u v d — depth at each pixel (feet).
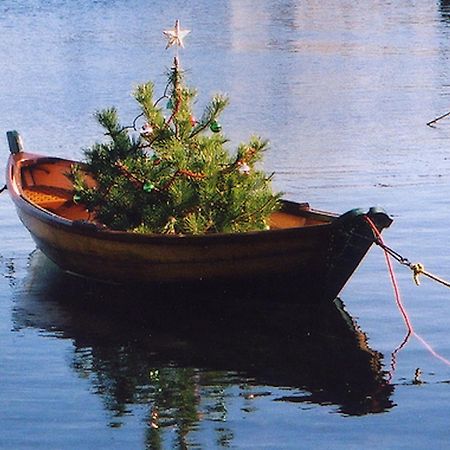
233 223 86.99
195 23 322.34
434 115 175.22
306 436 65.05
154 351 79.25
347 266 84.38
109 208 89.61
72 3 381.60
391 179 132.36
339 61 238.89
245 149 88.17
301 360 77.36
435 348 79.20
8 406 69.41
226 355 78.23
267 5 375.45
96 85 207.62
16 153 109.50
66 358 77.82
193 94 90.48
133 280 88.84
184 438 65.05
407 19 326.44
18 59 246.68
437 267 97.55
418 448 63.36
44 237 94.73
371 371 75.05
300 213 90.94
